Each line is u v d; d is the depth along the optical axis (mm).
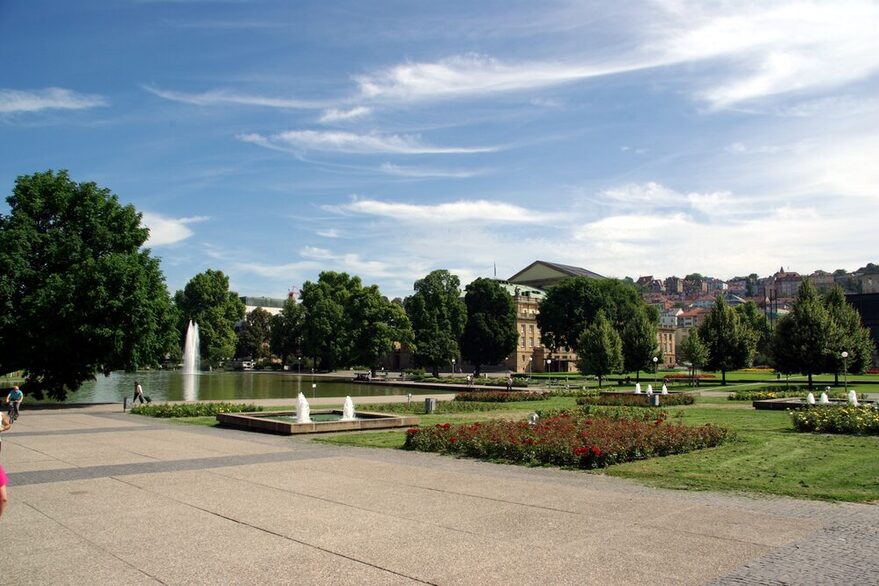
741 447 20625
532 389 66250
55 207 45719
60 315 41594
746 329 72750
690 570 8344
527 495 13078
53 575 8266
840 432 24547
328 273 122312
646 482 14602
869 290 184500
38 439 23359
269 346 160500
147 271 47656
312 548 9367
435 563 8664
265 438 23953
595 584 7852
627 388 65938
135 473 15828
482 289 106625
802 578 8047
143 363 46656
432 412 38344
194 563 8719
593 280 111625
